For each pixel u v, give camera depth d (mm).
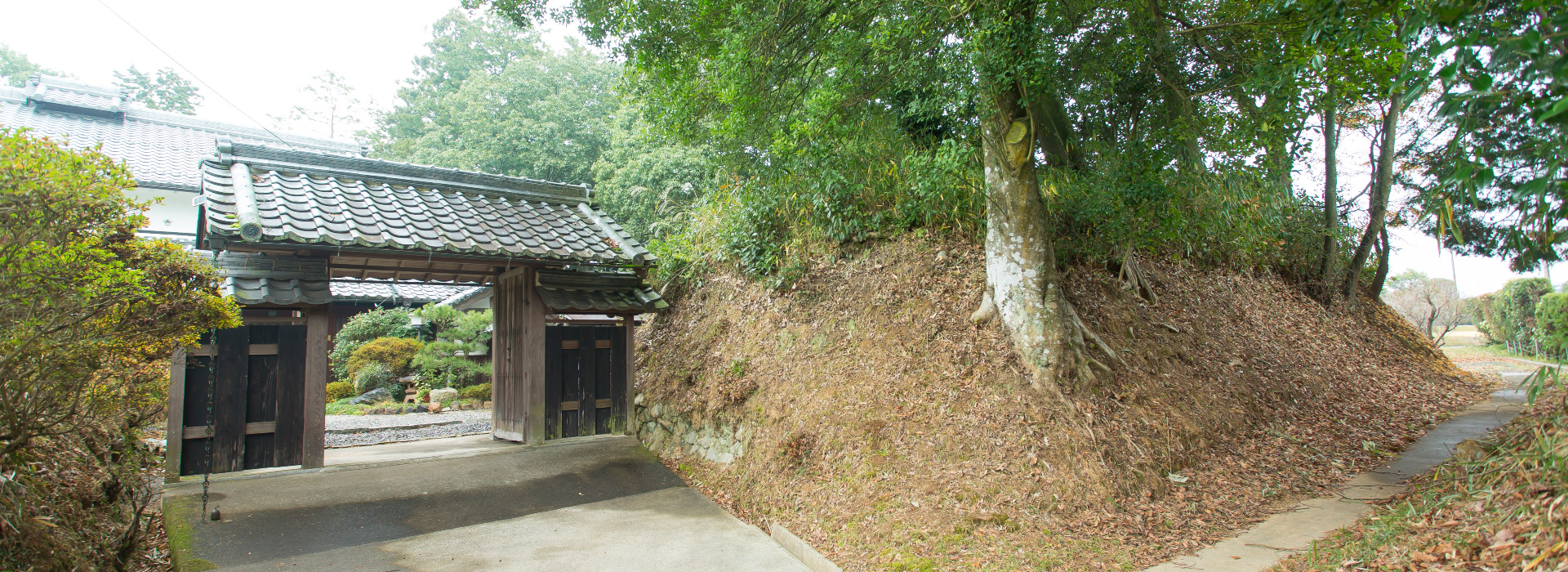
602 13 7586
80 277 3023
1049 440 5254
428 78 27594
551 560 4488
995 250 6277
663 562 4504
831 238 7863
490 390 12562
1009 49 5410
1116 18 6934
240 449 5734
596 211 8242
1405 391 9773
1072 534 4520
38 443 3939
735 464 6441
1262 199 8867
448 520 5152
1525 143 2816
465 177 7621
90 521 4258
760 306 7855
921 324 6496
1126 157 6883
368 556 4422
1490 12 2803
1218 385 7336
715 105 7676
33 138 2859
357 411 11352
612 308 7770
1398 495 4992
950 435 5426
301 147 16719
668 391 7914
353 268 7297
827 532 4910
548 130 18172
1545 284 16656
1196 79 7012
